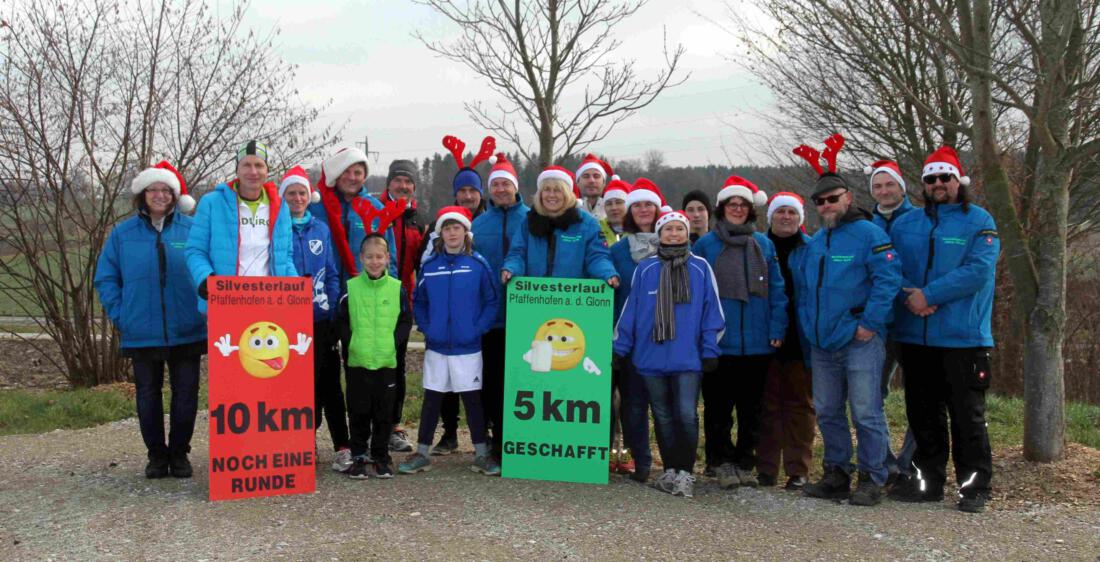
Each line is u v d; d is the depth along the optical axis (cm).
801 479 600
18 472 608
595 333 603
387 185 727
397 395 713
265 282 559
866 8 836
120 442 723
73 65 1055
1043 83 596
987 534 493
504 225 656
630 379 604
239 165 573
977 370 540
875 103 1248
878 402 552
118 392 974
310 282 569
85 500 534
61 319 1098
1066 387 1786
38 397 962
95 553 437
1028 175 996
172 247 577
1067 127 639
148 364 580
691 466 577
